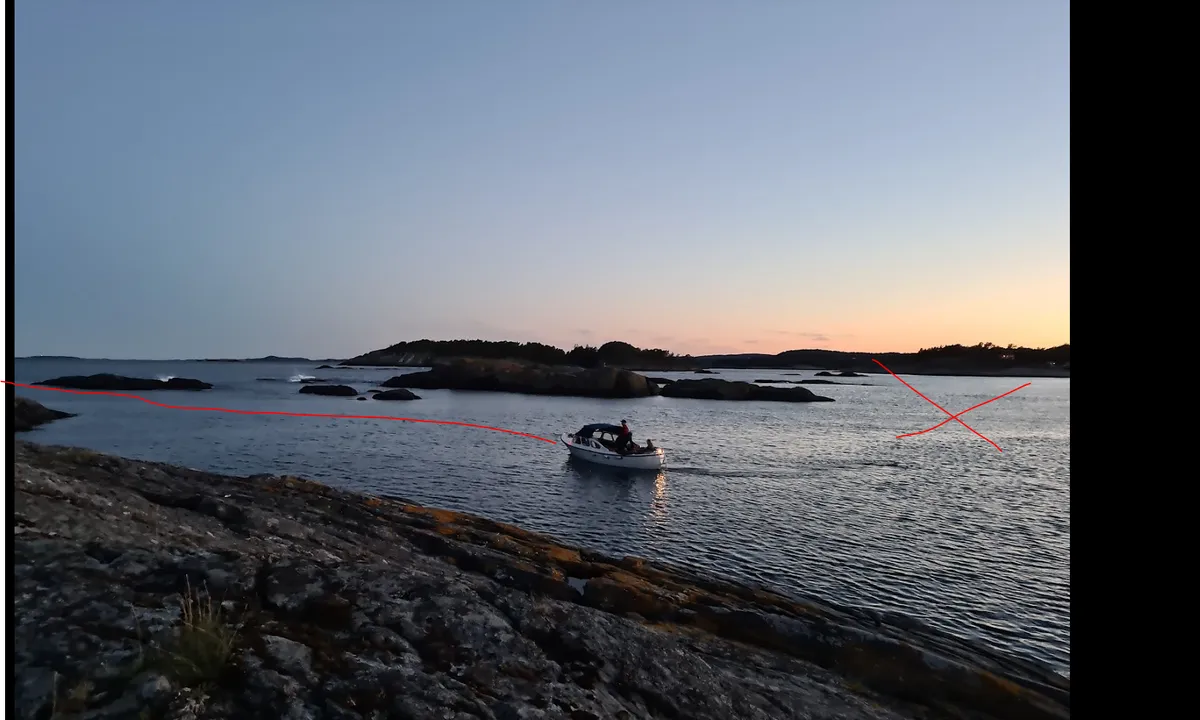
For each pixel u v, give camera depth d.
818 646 9.34
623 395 88.69
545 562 12.98
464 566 12.06
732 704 5.94
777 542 19.44
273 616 5.38
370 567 6.71
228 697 4.09
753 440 45.22
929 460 37.41
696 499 25.69
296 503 14.59
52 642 4.26
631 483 28.95
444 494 25.45
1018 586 15.76
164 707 3.82
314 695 4.30
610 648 6.22
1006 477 31.69
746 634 9.84
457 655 5.29
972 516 23.17
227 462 31.31
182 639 4.43
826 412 71.81
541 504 24.19
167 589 5.48
